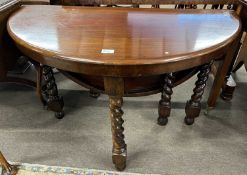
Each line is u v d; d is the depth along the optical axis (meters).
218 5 1.32
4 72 1.30
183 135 1.31
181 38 0.88
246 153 1.21
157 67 0.77
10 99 1.58
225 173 1.11
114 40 0.87
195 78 1.76
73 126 1.37
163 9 1.16
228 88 1.50
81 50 0.80
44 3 1.28
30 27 0.96
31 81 1.55
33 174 1.10
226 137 1.30
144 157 1.18
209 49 0.81
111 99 0.88
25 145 1.25
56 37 0.88
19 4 1.18
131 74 0.78
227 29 0.94
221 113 1.46
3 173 1.09
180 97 1.59
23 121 1.40
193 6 1.35
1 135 1.30
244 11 1.10
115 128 0.96
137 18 1.06
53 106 1.34
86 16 1.08
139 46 0.83
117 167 1.10
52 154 1.20
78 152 1.21
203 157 1.18
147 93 1.04
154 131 1.33
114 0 1.25
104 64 0.75
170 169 1.13
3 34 1.14
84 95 1.62
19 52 1.35
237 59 1.50
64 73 1.04
